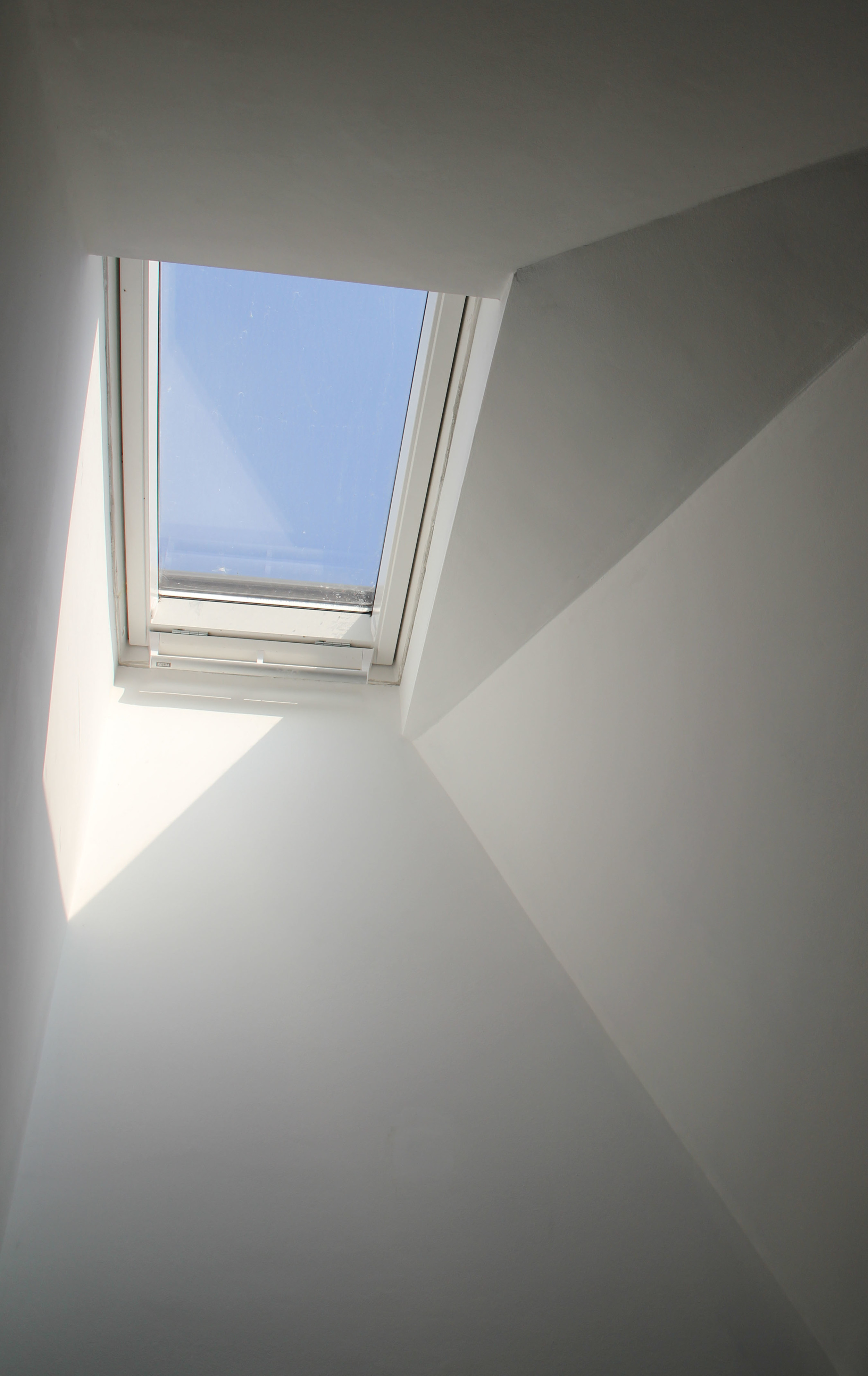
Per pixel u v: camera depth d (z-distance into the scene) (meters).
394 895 1.91
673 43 0.97
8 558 1.08
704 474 1.57
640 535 1.71
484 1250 1.46
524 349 1.45
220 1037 1.62
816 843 1.31
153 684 2.29
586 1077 1.68
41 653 1.33
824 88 1.02
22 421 1.10
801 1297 1.38
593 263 1.33
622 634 1.74
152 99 1.08
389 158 1.16
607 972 1.76
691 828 1.56
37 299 1.12
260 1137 1.51
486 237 1.31
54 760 1.50
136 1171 1.44
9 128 0.93
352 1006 1.71
